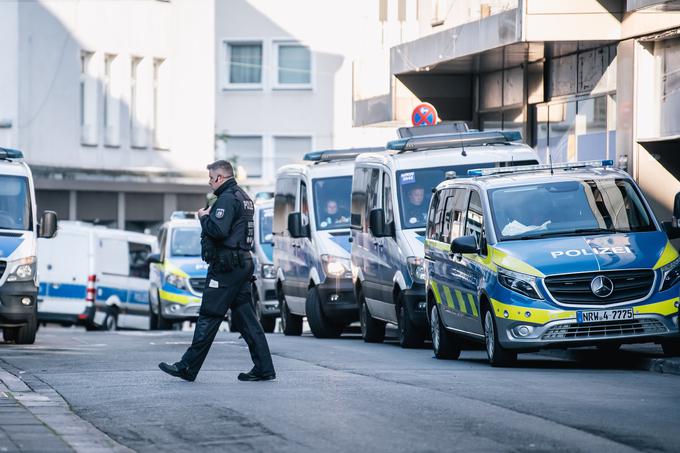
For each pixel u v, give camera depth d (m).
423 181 45.53
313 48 147.25
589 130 57.31
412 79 72.56
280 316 66.19
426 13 70.44
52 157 98.56
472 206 36.44
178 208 111.62
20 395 27.95
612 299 32.41
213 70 115.75
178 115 112.81
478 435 21.02
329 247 53.75
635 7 45.69
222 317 30.23
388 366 34.81
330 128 147.50
